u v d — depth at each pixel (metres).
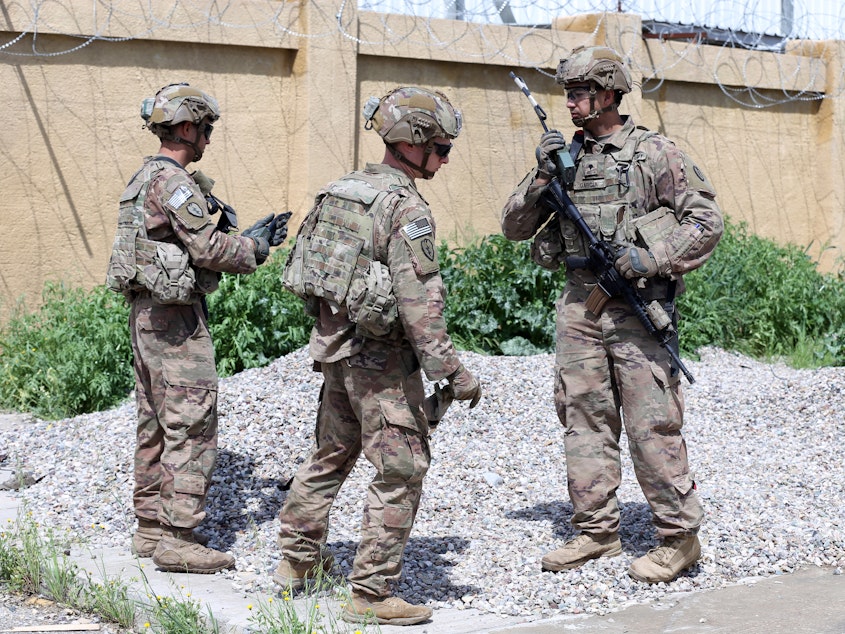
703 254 4.24
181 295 4.29
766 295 10.05
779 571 4.48
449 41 9.71
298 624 3.57
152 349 4.42
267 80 9.10
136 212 4.37
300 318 8.08
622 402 4.36
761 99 11.70
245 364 7.60
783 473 5.97
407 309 3.63
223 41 8.77
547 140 4.32
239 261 4.39
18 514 4.97
